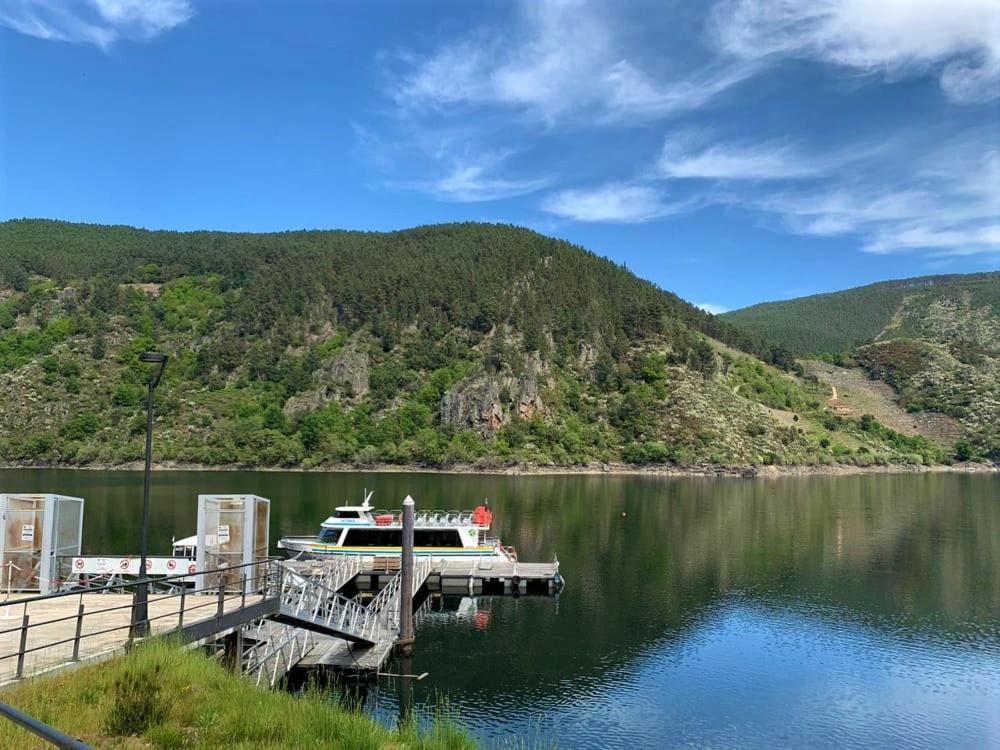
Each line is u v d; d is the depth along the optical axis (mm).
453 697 38781
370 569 63812
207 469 196250
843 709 38500
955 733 35969
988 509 123938
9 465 192000
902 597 61438
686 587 64250
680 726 36156
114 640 23172
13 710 8203
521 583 61156
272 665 33750
